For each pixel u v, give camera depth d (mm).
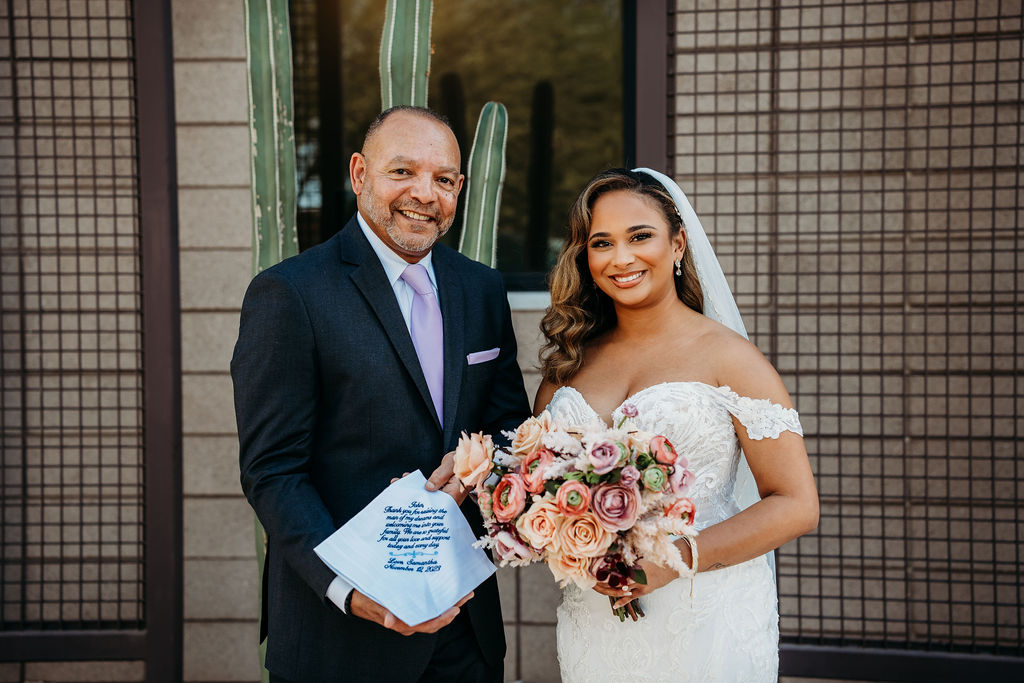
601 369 1735
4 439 2883
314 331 1552
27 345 2896
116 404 2918
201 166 2883
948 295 2693
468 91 3143
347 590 1407
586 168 3107
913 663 2652
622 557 1320
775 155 2793
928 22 2648
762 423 1529
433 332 1689
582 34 3092
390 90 2143
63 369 2898
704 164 2812
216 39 2857
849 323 2803
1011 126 2705
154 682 2797
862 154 2703
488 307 1802
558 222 3131
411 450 1598
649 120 2695
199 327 2896
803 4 2748
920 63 2703
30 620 2875
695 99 2734
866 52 2756
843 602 2766
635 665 1556
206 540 2906
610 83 3086
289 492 1489
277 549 1627
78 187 2895
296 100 3094
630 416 1388
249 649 2900
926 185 2660
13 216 2877
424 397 1605
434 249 1802
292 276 1570
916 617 2779
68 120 2881
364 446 1583
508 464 1423
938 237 2742
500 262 3150
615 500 1263
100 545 2777
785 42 2750
